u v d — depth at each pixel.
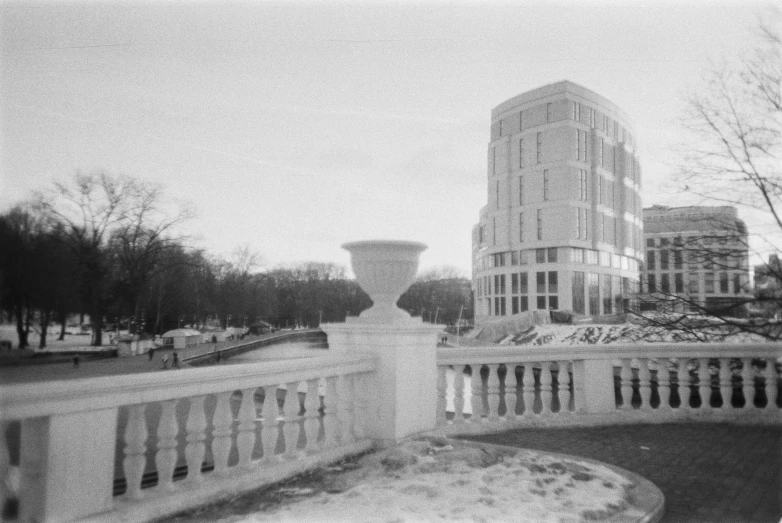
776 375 8.45
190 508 4.00
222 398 4.44
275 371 4.85
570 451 6.43
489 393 7.57
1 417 2.96
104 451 3.52
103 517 3.45
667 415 8.12
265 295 66.69
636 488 4.66
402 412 6.04
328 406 5.54
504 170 76.00
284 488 4.56
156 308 32.12
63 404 3.27
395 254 6.26
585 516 3.80
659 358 8.28
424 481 4.48
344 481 4.68
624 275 75.06
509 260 75.44
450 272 112.62
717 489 5.04
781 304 11.00
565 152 70.00
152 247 23.17
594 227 71.56
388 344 6.02
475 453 5.24
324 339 66.81
